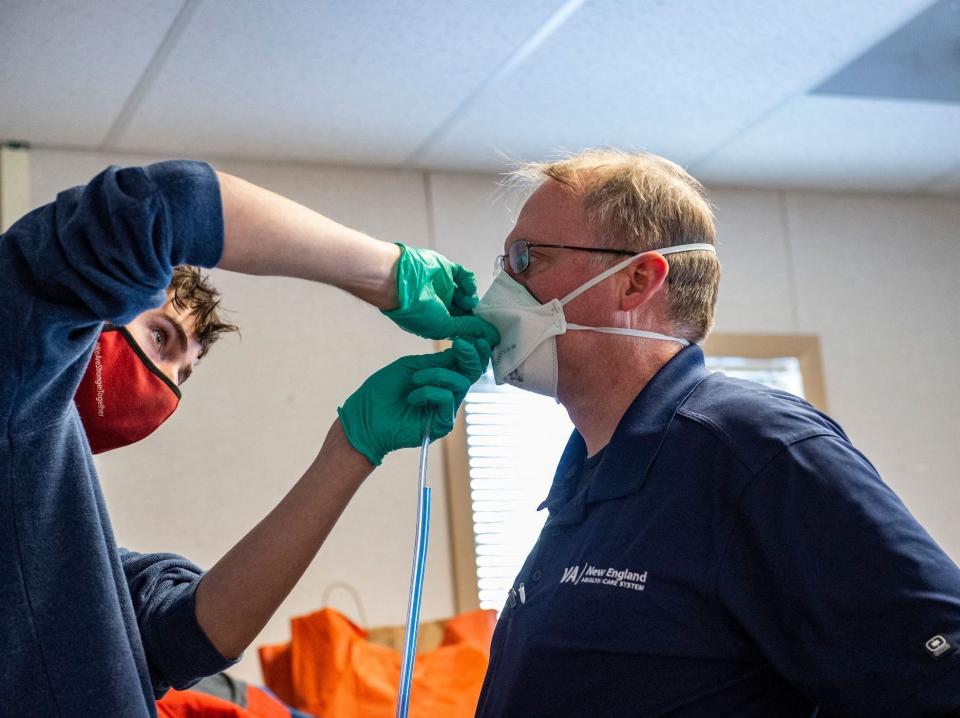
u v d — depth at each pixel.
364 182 3.96
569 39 3.21
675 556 1.38
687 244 1.65
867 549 1.27
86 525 1.19
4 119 3.38
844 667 1.25
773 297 4.41
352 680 3.08
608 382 1.60
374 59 3.22
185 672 1.49
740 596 1.34
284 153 3.79
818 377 4.36
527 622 1.47
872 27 3.25
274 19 2.97
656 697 1.36
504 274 1.67
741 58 3.40
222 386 3.64
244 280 3.73
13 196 3.46
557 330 1.59
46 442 1.14
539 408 3.97
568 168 1.70
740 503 1.37
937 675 1.20
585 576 1.43
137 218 1.05
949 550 4.36
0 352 1.05
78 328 1.09
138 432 1.52
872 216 4.65
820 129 3.96
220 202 1.12
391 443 1.52
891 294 4.58
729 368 4.27
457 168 4.05
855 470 1.34
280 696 3.10
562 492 1.62
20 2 2.77
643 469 1.46
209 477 3.55
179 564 1.64
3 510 1.12
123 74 3.17
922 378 4.52
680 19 3.15
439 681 3.16
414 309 1.40
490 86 3.45
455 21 3.07
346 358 3.79
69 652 1.15
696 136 3.95
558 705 1.40
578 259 1.61
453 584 3.73
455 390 1.52
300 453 3.67
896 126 3.96
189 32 2.99
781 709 1.38
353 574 3.64
